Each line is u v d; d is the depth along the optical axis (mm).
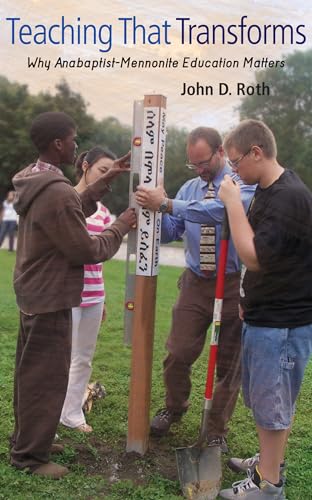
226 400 2900
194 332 2947
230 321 2840
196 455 2549
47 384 2516
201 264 2820
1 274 8867
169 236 2963
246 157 2170
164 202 2592
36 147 2422
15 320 5652
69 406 3094
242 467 2768
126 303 2770
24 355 2518
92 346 3049
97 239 2490
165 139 2602
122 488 2490
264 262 2090
